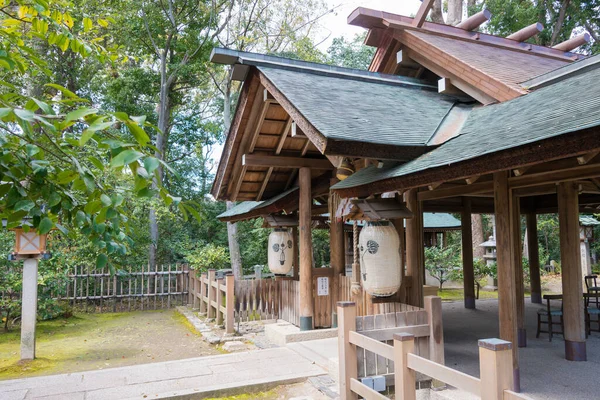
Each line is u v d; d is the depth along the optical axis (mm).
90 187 1481
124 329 8750
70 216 1621
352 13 7293
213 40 16609
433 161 4012
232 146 6949
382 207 4988
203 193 20609
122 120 1257
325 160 7254
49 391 4559
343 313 3889
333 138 4094
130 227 1882
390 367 4035
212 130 19094
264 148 7090
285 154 7281
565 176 4246
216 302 8617
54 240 9633
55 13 2598
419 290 5945
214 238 19766
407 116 5367
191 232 19531
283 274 8242
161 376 5039
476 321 8289
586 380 4680
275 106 6316
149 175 1348
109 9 11734
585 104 3473
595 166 3957
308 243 7070
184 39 15930
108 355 6703
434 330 4160
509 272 4328
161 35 15594
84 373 5164
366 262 4957
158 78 16812
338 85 6078
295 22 17203
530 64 6969
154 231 14703
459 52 6613
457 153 3881
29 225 1752
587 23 18375
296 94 5176
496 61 6605
